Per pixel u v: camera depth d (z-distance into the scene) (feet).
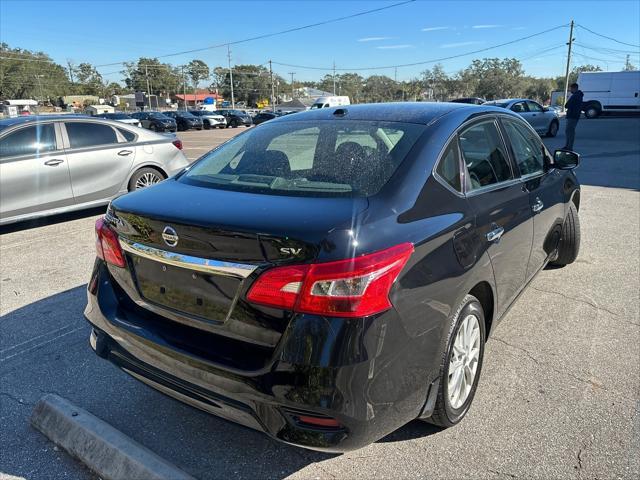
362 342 6.26
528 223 10.96
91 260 17.89
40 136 21.65
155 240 7.41
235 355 6.82
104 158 23.27
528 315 13.08
